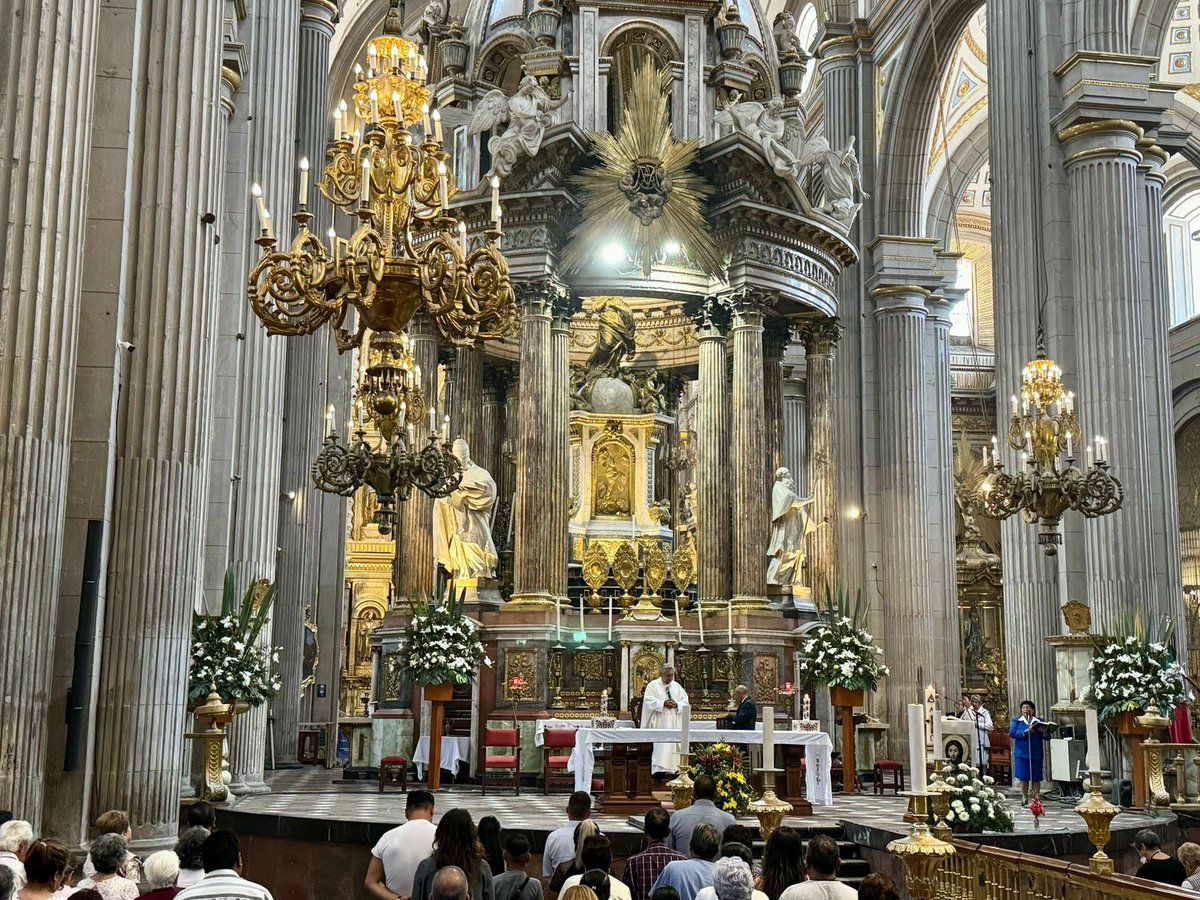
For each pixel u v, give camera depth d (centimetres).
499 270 741
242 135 1367
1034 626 1658
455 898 432
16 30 728
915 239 2342
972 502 3250
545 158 1709
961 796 1041
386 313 727
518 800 1342
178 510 866
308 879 991
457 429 1866
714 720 1655
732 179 1766
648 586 1864
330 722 2028
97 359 817
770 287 1778
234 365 1316
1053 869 666
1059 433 1241
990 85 1842
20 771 692
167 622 850
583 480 1925
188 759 1106
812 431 1905
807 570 1886
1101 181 1662
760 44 2022
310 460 2006
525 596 1683
